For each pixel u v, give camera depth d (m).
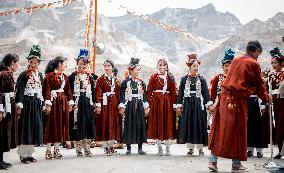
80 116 8.10
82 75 8.29
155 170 5.99
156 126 8.52
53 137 7.64
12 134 6.71
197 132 8.31
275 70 8.41
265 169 5.99
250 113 8.17
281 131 7.96
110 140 8.52
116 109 8.70
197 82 8.45
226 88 5.68
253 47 5.79
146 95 8.77
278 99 8.13
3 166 6.23
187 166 6.45
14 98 6.78
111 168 6.21
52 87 7.77
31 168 6.28
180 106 8.51
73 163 6.85
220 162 6.98
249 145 8.12
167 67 8.79
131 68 8.79
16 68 6.74
